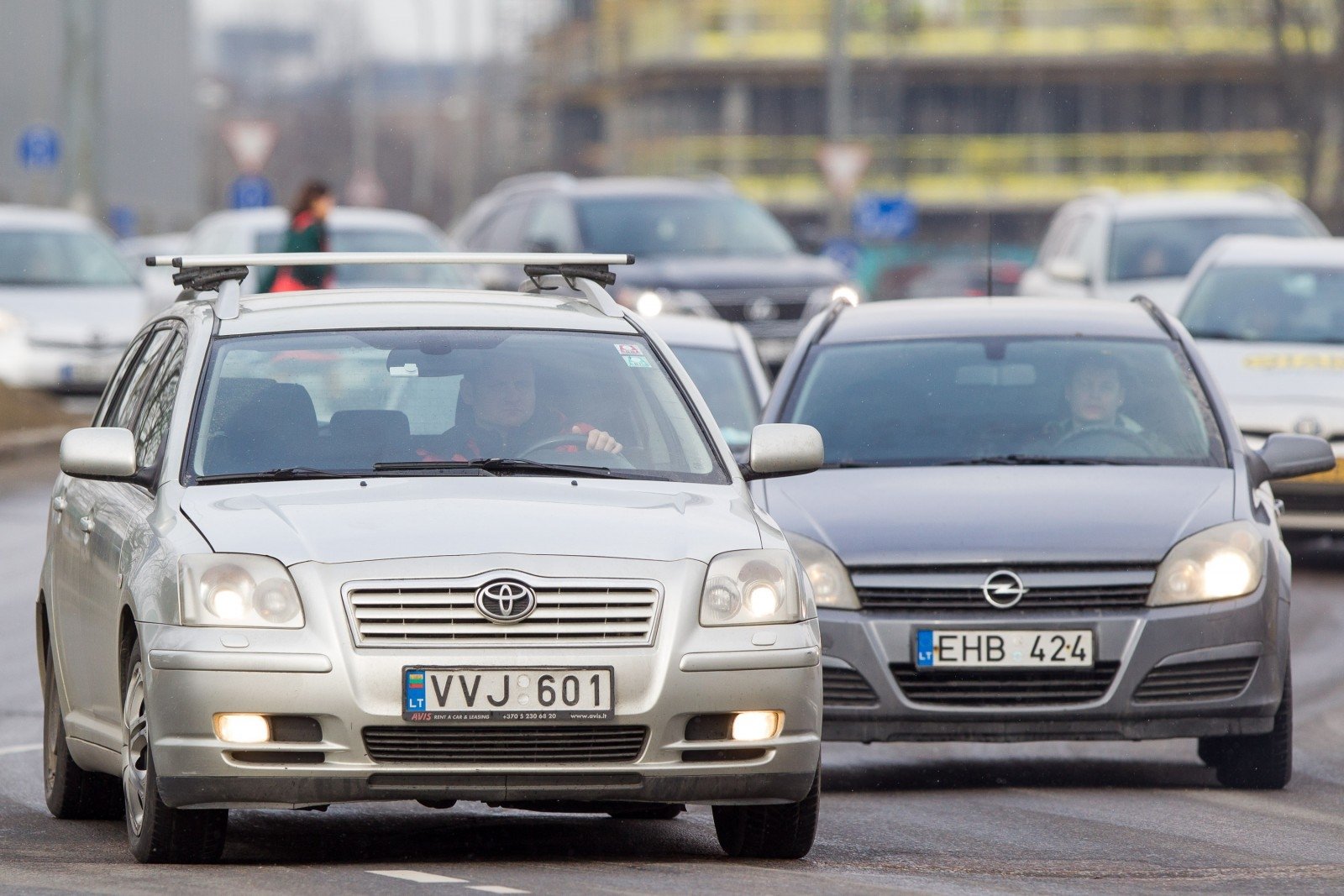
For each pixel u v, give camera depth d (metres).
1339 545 73.56
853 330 42.75
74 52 126.25
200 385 30.28
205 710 26.09
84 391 97.81
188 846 27.25
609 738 26.31
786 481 38.25
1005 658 34.88
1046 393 40.41
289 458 29.31
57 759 32.72
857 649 34.97
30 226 101.62
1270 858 29.52
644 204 97.69
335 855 29.00
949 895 25.53
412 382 30.36
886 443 39.56
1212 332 67.12
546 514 27.38
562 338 31.50
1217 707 35.06
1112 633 34.88
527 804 31.48
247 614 26.30
